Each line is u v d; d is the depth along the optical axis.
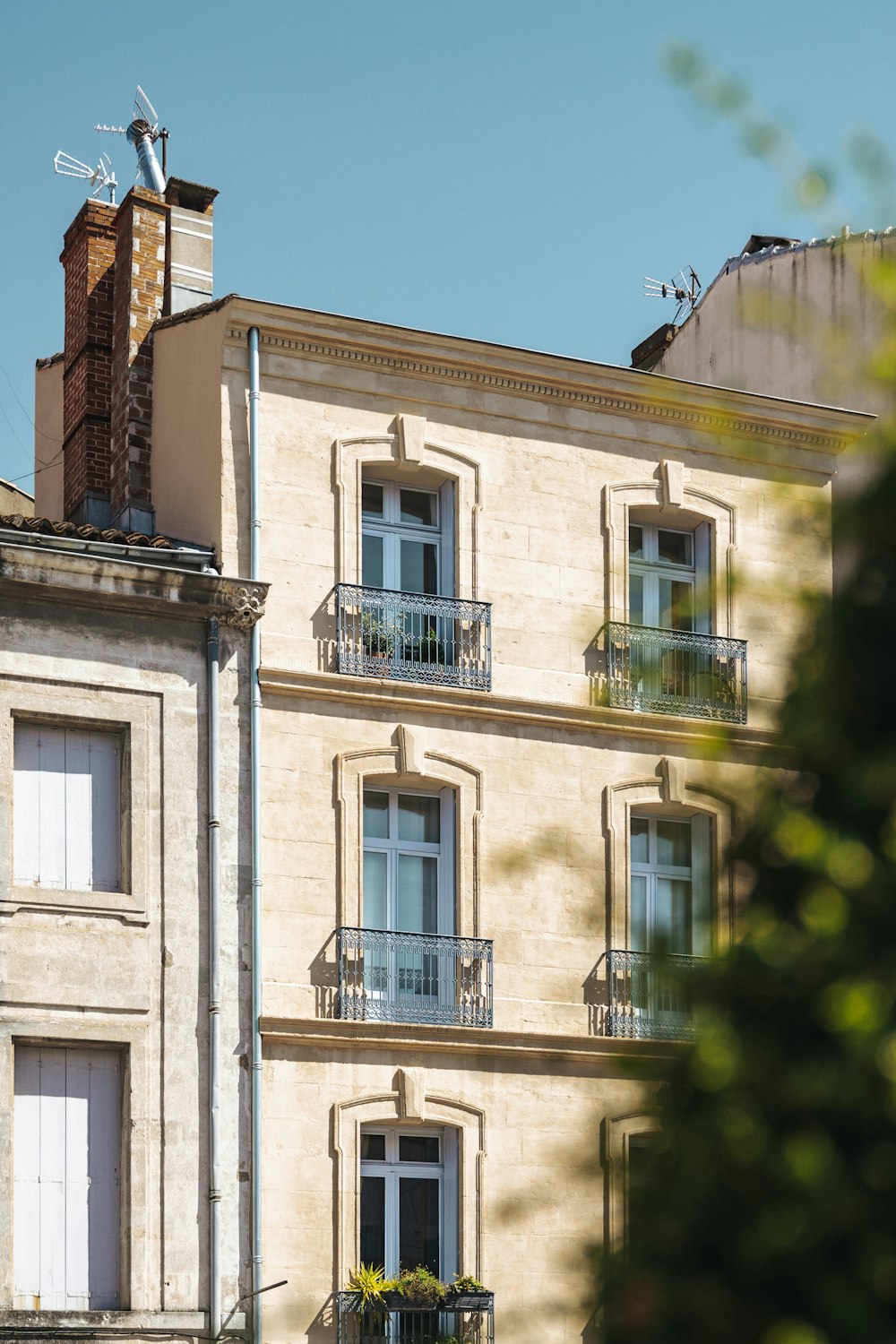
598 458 28.84
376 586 27.38
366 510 27.59
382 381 27.59
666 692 28.36
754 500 29.77
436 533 27.98
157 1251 23.44
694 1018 6.89
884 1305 6.17
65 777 24.52
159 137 34.75
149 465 29.16
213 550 26.30
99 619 24.92
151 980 24.16
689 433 29.47
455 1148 25.52
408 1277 24.38
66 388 31.67
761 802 7.05
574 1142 7.23
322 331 27.17
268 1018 24.53
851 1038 6.40
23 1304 22.86
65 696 24.50
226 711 25.39
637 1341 6.61
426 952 25.91
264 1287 23.75
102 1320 22.83
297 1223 24.23
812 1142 6.38
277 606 26.22
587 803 27.42
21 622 24.48
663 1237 6.61
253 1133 24.17
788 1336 6.18
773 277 38.25
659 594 29.28
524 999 26.34
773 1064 6.59
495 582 27.77
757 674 29.00
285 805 25.55
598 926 7.34
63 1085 23.69
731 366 39.16
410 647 27.09
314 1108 24.69
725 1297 6.46
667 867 28.08
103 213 31.45
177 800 24.86
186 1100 24.00
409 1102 25.19
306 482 26.81
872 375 7.15
